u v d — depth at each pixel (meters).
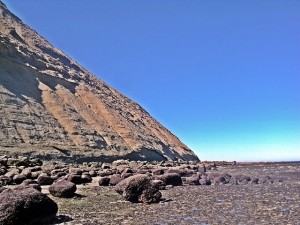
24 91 102.00
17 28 158.88
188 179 43.25
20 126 86.38
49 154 83.56
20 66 109.31
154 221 20.23
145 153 117.75
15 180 38.66
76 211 23.27
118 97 165.50
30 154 79.00
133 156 111.12
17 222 18.09
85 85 141.25
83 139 100.12
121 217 21.38
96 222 19.94
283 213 22.67
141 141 122.69
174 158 135.62
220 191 35.44
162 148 133.88
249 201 28.09
